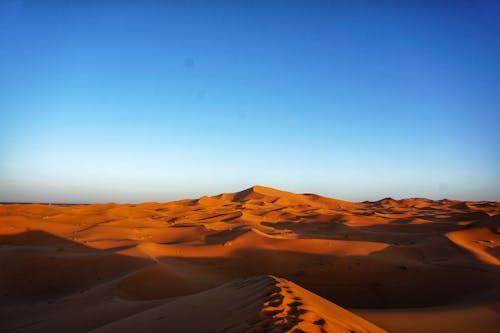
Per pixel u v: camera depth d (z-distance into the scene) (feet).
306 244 95.76
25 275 69.36
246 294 26.89
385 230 162.30
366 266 76.54
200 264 83.05
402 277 70.79
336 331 17.42
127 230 132.67
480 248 103.91
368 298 64.08
